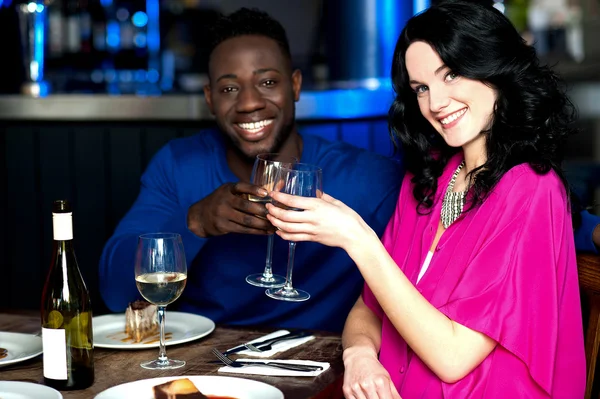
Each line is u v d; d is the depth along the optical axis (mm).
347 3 3002
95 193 2947
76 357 1271
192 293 2025
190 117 2803
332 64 3074
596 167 3527
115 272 1854
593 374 1503
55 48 3891
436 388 1449
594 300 1502
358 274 1956
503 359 1407
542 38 4766
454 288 1463
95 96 2877
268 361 1389
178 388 1229
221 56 1970
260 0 5492
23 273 3062
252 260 1964
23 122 2979
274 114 1982
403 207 1753
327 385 1294
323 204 1392
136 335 1511
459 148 1686
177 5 4516
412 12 3023
